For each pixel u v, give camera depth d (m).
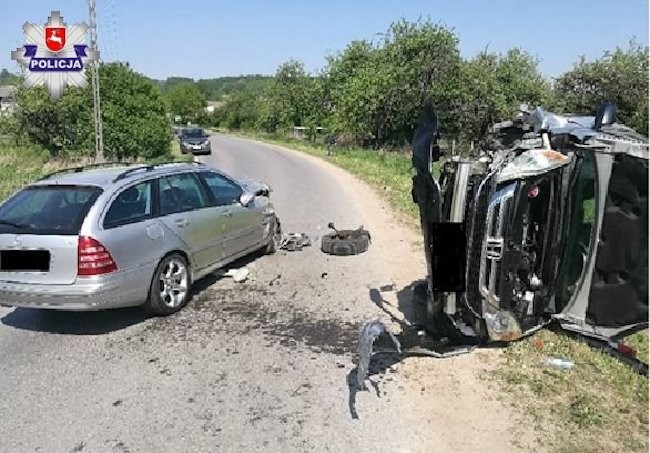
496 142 6.16
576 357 4.94
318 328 5.91
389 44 36.38
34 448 3.88
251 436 3.98
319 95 47.50
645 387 4.46
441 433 3.96
